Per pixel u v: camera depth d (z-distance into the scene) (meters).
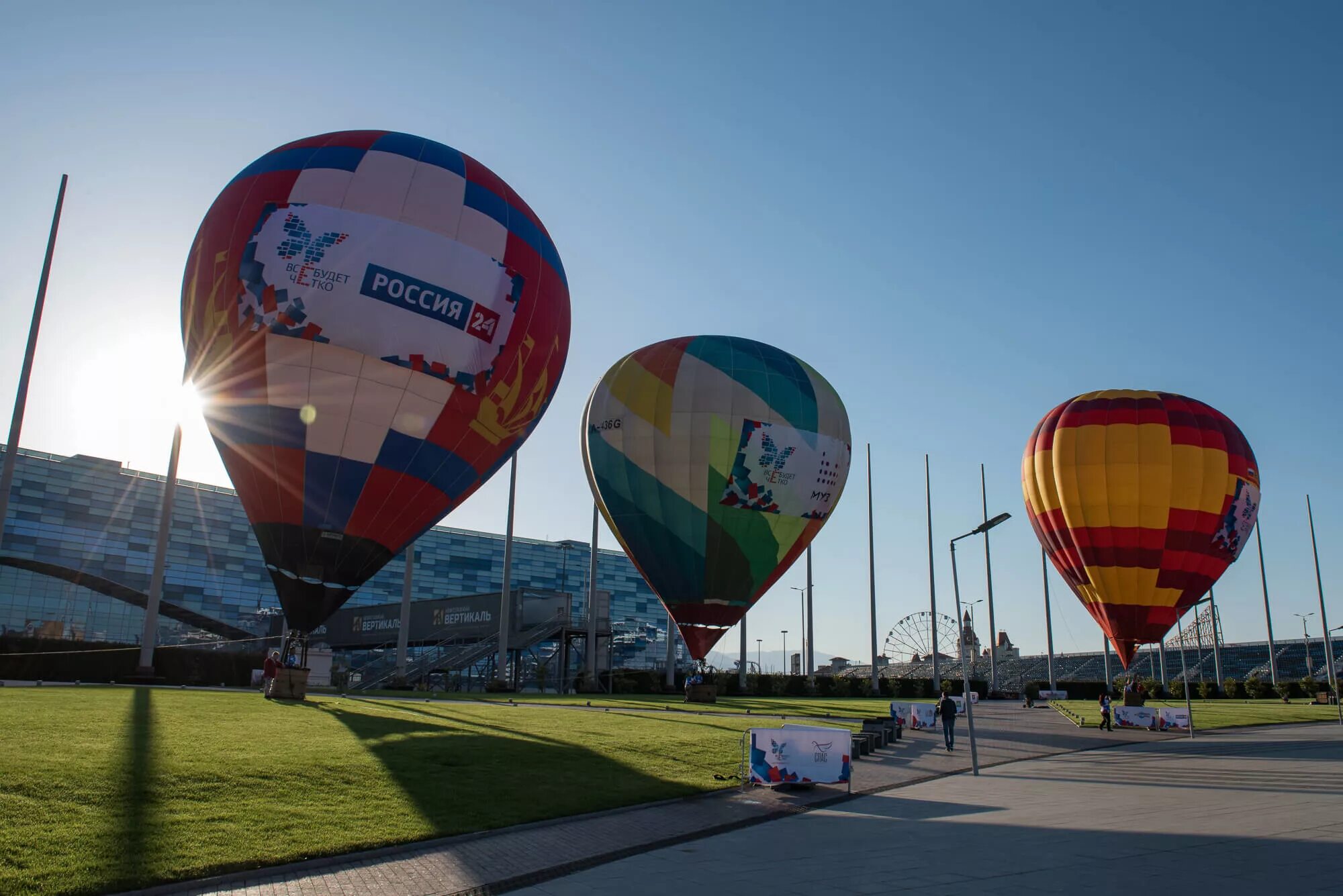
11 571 106.62
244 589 126.06
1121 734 36.34
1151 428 43.28
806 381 40.19
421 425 26.73
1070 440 44.66
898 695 66.56
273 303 25.53
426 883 10.75
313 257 25.83
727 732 27.11
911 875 11.49
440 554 147.25
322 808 13.84
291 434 25.83
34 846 10.80
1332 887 10.86
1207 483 42.72
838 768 18.94
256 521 26.86
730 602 38.66
